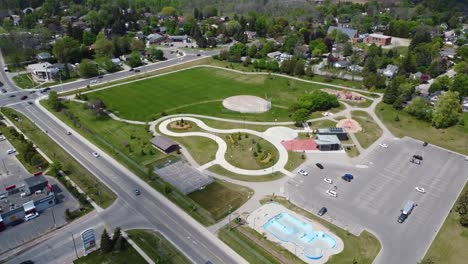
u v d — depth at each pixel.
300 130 178.62
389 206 126.56
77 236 110.94
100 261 101.94
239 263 102.50
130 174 141.75
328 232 113.88
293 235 112.50
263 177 141.50
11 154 154.38
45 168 144.38
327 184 137.62
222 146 162.75
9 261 101.62
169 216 119.94
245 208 124.12
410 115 197.38
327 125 184.50
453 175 145.75
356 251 106.75
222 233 112.94
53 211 121.06
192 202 126.44
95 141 165.38
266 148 161.62
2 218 112.88
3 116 188.88
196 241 109.75
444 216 122.19
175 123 182.25
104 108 198.88
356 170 147.38
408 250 107.75
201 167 147.25
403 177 143.50
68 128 177.25
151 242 108.81
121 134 172.25
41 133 171.75
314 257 104.06
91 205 124.06
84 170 143.38
